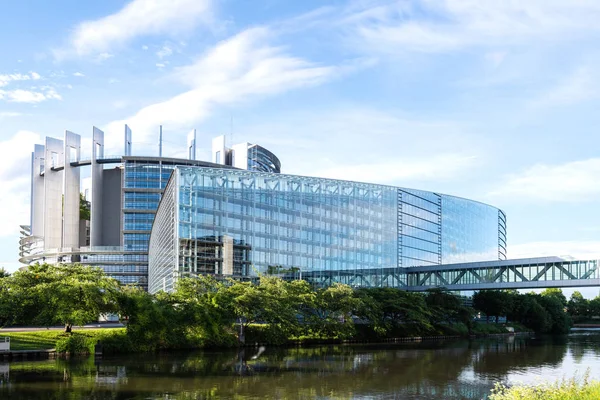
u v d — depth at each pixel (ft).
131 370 215.72
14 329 326.24
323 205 467.11
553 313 561.02
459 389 188.96
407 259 561.43
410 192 581.94
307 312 347.56
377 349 320.91
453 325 458.09
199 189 374.43
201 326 286.66
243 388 183.52
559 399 113.80
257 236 406.62
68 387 180.45
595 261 406.41
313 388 186.29
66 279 262.06
